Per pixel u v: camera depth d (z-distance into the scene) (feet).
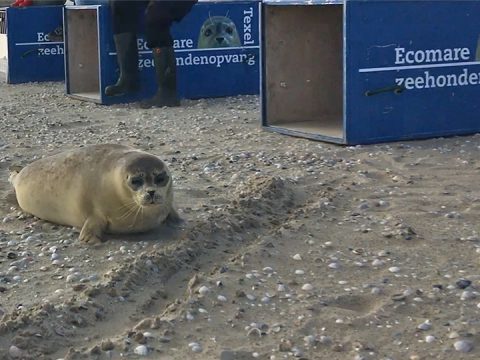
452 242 18.94
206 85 31.07
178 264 17.80
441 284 16.47
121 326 15.03
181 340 14.28
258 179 21.40
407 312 15.23
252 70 31.58
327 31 26.61
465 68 24.76
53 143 25.18
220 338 14.34
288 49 26.21
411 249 18.57
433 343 13.97
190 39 30.71
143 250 18.97
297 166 22.58
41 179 19.88
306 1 24.54
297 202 20.62
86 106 30.12
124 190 19.02
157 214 19.34
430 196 20.74
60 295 16.43
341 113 26.94
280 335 14.43
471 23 24.70
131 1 29.55
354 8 23.71
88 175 19.39
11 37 35.78
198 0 31.53
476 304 15.48
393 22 24.04
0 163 23.39
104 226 19.42
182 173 22.35
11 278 17.49
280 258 18.12
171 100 29.63
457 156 23.17
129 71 29.94
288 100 26.30
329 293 16.19
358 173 22.04
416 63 24.34
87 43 32.27
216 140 25.00
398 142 24.34
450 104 24.71
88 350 13.82
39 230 19.84
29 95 32.83
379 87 24.09
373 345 13.94
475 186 21.22
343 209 20.25
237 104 29.86
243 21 31.30
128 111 29.01
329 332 14.48
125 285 16.61
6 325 14.53
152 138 25.34
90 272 17.78
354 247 18.79
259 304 15.70
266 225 19.69
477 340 13.96
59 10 36.22
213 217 19.75
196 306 15.53
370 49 23.94
